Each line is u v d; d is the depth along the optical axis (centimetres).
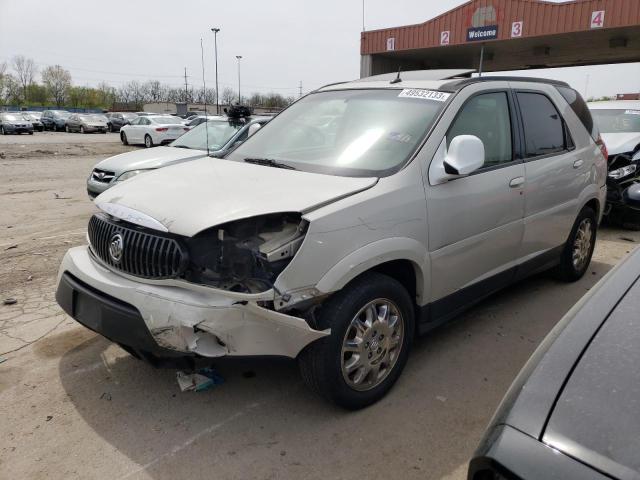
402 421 290
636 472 116
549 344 164
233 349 246
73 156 1980
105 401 308
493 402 308
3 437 277
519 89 409
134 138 2486
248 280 246
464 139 307
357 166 315
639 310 166
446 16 2194
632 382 138
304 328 254
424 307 324
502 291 482
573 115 468
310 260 252
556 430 131
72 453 265
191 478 248
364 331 284
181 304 247
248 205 262
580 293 478
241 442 273
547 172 410
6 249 622
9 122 3378
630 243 666
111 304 271
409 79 400
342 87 419
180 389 320
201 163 363
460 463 258
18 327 405
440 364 350
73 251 323
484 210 348
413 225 298
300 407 302
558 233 447
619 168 716
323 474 250
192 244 257
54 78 10325
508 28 2039
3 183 1222
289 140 375
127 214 279
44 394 315
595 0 1816
